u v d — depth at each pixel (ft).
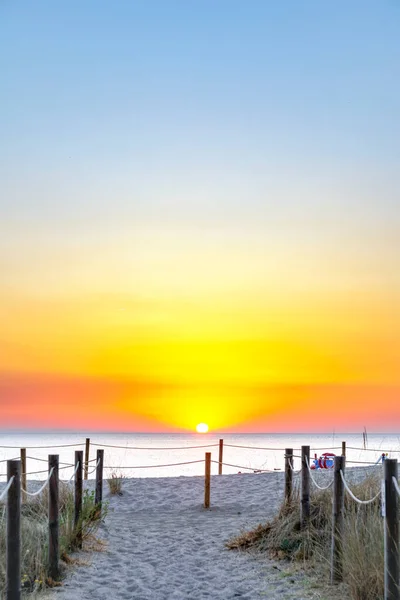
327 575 27.32
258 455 194.49
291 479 36.19
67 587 27.37
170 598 26.61
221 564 32.01
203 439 558.56
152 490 58.18
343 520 26.76
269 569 30.22
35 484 56.90
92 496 39.93
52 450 248.11
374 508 29.40
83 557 32.50
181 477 65.16
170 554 34.42
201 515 47.55
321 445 332.39
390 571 20.29
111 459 150.82
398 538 20.36
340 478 26.89
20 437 616.39
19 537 22.03
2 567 24.84
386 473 20.68
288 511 35.47
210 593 27.25
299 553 31.24
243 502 51.72
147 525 43.45
